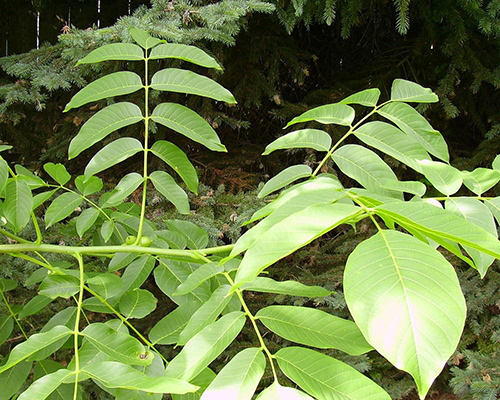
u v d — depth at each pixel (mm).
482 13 2617
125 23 2371
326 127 3295
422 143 1354
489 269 2900
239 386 765
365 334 538
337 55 3977
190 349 906
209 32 2418
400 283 564
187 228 1645
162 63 2994
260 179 3607
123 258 1529
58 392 1240
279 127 3826
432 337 522
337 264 3119
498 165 1202
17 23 4066
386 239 624
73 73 2594
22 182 1361
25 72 2627
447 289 554
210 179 3393
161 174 1506
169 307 3084
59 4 3875
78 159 3410
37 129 3375
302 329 914
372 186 1259
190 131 1436
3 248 1297
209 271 1192
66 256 2582
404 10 2576
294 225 642
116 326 1246
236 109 3494
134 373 853
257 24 3195
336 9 3123
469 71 3254
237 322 944
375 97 1431
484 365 2615
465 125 3830
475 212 1060
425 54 3490
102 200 1722
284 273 3076
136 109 1460
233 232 2725
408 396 3088
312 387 757
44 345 966
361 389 744
